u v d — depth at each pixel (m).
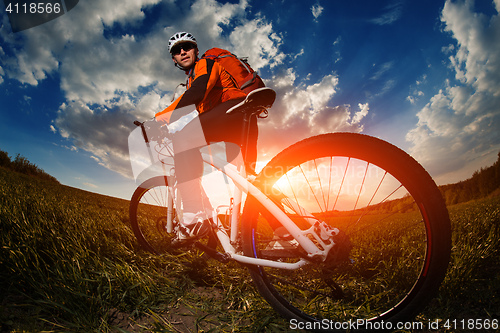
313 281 1.81
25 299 1.32
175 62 2.00
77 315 1.26
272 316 1.46
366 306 1.51
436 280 1.14
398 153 1.16
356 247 2.45
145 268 1.97
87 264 1.72
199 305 1.60
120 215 3.88
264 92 1.32
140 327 1.34
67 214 2.74
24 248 1.65
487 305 1.50
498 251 2.05
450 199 60.97
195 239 1.69
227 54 1.72
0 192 2.95
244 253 1.47
